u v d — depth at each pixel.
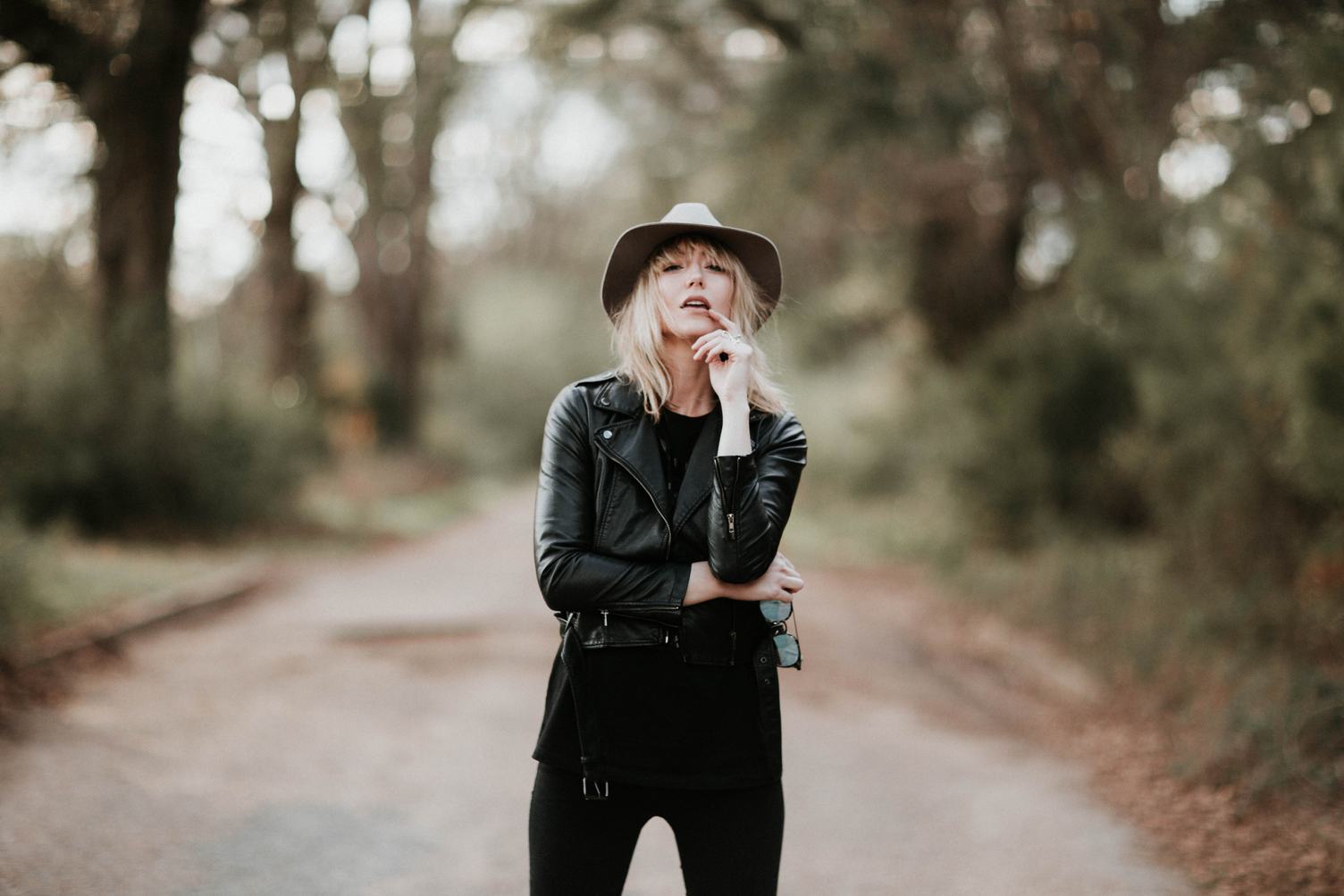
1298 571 8.52
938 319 21.98
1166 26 11.42
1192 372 9.65
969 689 8.62
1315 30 7.63
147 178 16.03
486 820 5.07
